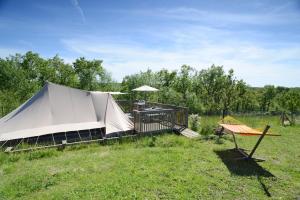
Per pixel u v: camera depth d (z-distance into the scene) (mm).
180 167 6535
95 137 10211
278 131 12031
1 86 27641
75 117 10094
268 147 8891
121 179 5648
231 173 6207
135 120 10812
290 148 8797
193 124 11945
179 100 22406
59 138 9891
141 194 4957
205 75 30266
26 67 32500
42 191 5145
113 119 10773
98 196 4855
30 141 9234
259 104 50906
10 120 9156
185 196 4926
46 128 9211
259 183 5676
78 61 32469
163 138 9758
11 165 6805
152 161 6961
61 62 33438
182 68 31125
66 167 6570
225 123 10031
